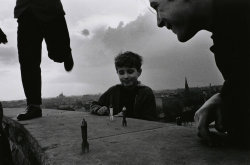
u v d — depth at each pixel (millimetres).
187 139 610
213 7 461
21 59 1047
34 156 686
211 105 528
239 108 500
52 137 687
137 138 646
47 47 1140
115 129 774
